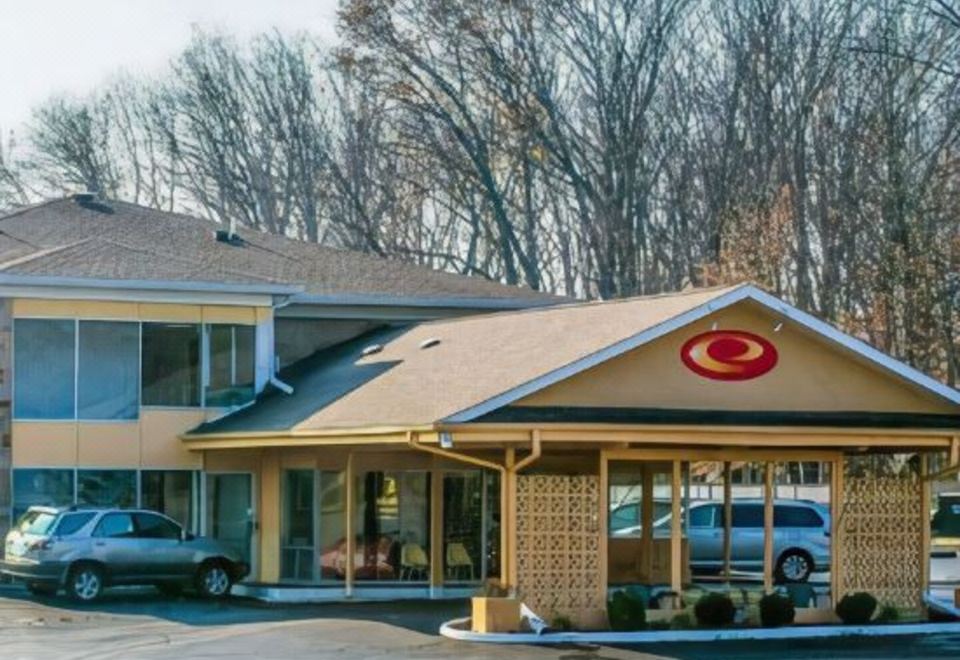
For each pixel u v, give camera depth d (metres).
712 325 27.77
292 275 39.84
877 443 27.64
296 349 39.09
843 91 59.66
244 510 35.22
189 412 35.66
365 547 33.16
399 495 33.50
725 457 28.88
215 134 78.44
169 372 35.59
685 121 64.44
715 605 26.70
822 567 38.59
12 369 34.53
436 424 25.48
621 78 64.38
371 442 28.02
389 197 71.94
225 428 33.88
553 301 41.38
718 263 56.47
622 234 63.59
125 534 31.61
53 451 34.69
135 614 29.22
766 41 61.94
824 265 56.81
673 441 26.42
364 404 30.03
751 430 26.78
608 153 64.00
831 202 57.56
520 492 26.95
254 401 36.06
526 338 30.28
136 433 35.25
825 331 27.92
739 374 27.88
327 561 33.22
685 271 62.75
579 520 27.19
